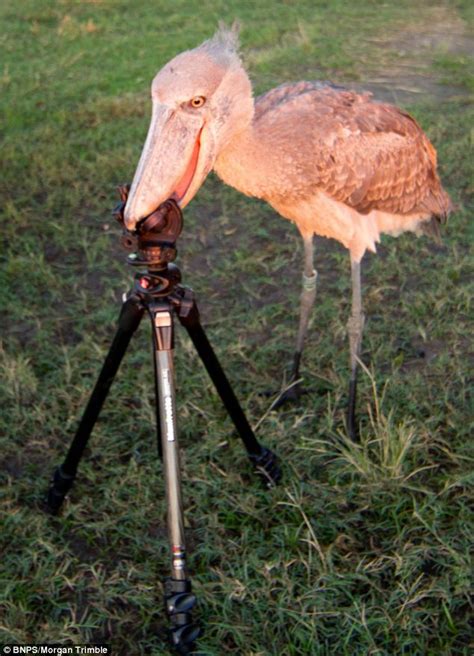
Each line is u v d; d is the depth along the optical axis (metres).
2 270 6.76
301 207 4.72
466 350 5.76
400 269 6.60
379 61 11.21
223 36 4.14
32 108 9.75
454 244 6.88
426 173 5.28
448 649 3.74
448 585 3.98
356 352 4.98
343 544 4.31
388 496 4.54
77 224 7.49
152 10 13.29
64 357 5.75
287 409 5.33
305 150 4.47
